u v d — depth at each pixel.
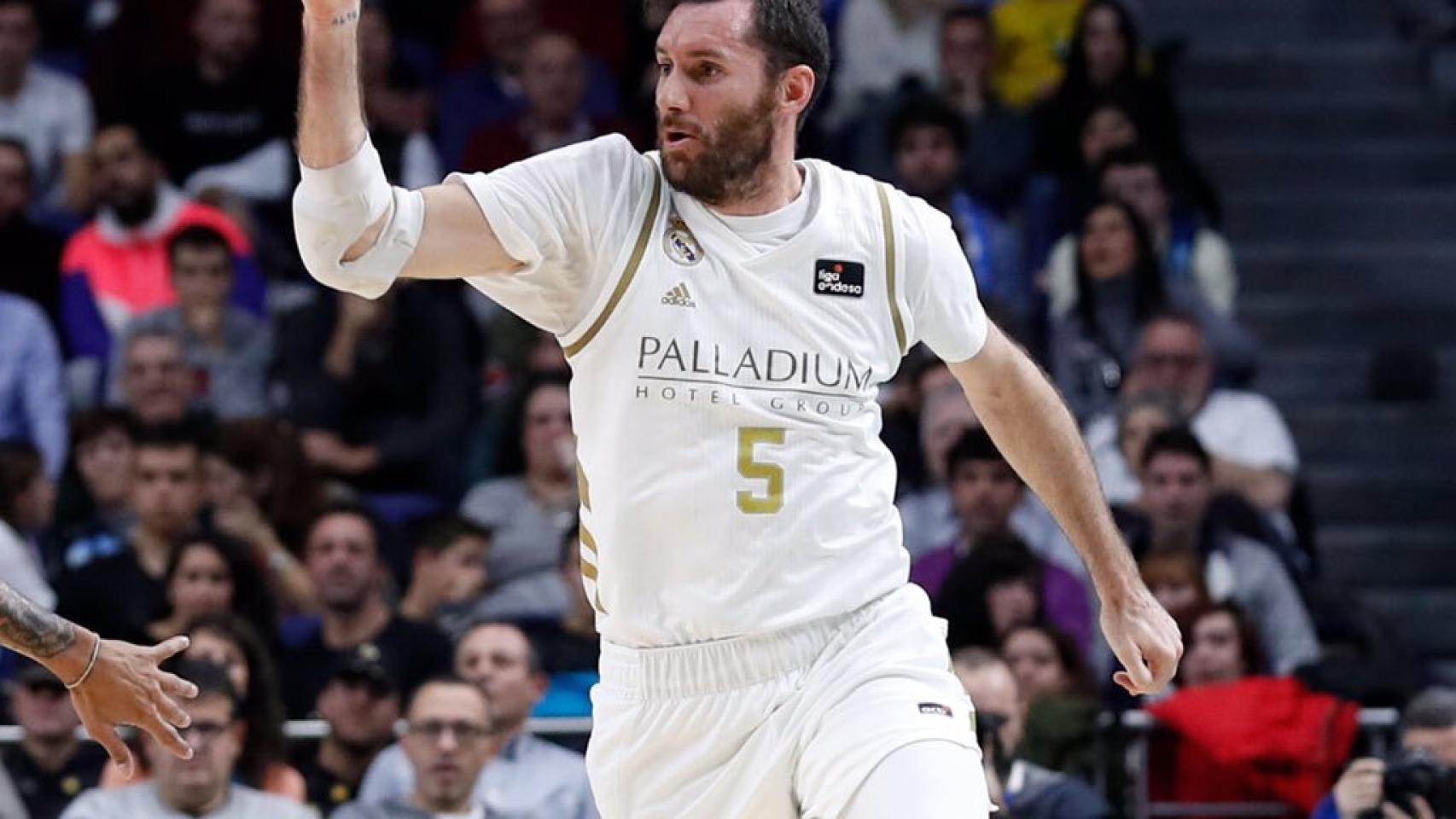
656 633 11.49
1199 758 20.06
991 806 11.46
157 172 27.62
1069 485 12.13
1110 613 12.15
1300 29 35.31
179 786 17.84
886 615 11.62
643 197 11.48
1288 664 23.22
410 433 25.91
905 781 11.09
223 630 18.94
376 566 21.73
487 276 11.26
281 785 18.98
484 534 22.84
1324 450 29.98
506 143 30.22
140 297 27.39
